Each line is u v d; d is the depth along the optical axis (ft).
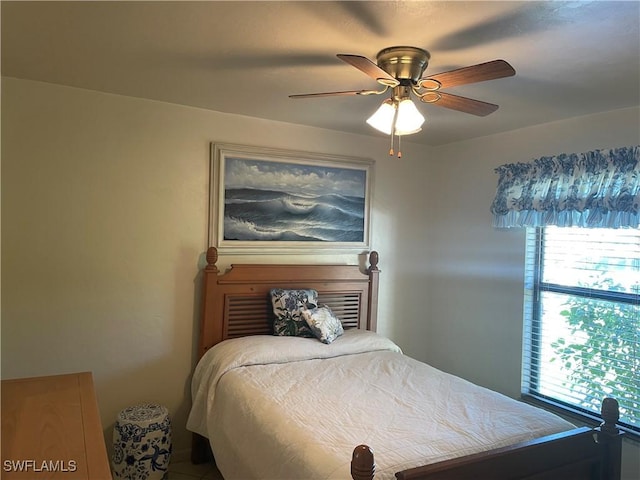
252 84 8.28
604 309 9.31
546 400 10.28
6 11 5.58
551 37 5.86
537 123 10.29
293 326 10.40
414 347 13.24
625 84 7.55
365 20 5.55
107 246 9.40
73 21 5.84
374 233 12.48
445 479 5.10
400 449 5.91
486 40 6.00
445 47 6.24
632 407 8.77
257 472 6.72
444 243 12.93
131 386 9.68
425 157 13.24
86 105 9.13
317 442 6.07
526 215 10.27
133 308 9.66
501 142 11.32
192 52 6.81
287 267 11.04
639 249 8.73
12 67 7.85
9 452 4.51
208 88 8.62
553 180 9.69
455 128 10.96
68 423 5.18
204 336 10.13
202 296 10.21
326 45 6.36
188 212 10.14
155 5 5.36
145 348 9.80
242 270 10.50
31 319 8.80
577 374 9.77
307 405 7.35
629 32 5.67
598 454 6.25
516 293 10.86
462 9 5.20
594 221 8.87
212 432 8.47
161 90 8.91
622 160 8.50
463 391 8.20
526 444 5.71
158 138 9.79
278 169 11.07
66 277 9.07
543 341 10.52
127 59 7.21
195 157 10.17
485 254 11.69
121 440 8.66
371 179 12.32
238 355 9.20
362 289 12.03
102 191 9.32
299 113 10.25
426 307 13.24
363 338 10.74
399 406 7.43
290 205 11.23
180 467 9.89
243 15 5.54
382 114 6.39
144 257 9.74
